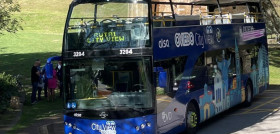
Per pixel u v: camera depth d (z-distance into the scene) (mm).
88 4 10734
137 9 10195
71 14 10492
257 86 18391
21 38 50219
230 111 16750
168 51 10781
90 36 10125
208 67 13398
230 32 15453
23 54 38875
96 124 9898
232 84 15484
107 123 9820
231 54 15461
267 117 15094
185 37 11906
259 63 18703
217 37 14234
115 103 9836
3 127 13242
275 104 18094
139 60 9844
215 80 13930
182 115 11562
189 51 12078
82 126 10031
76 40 10203
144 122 9750
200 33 12898
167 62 10719
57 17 63562
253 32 17969
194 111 12383
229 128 13297
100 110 9859
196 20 12852
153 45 9961
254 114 15828
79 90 10109
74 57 10148
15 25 21797
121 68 9898
